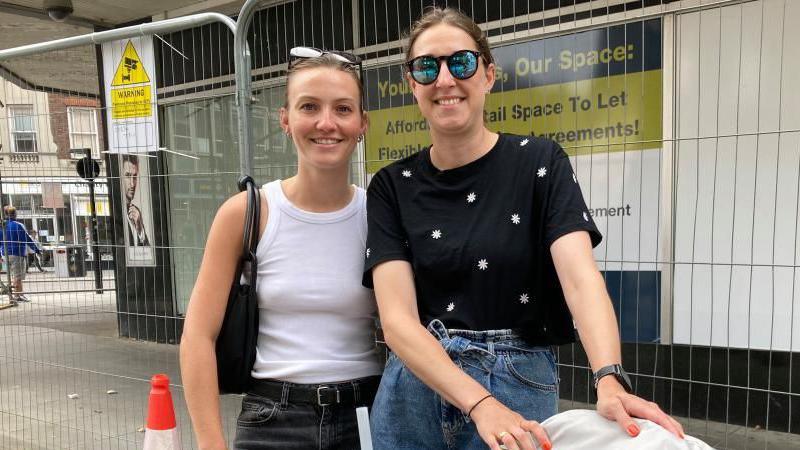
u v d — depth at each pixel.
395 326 1.36
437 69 1.40
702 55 3.78
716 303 3.86
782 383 3.65
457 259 1.38
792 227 3.63
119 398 4.61
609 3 3.93
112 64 3.52
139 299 4.61
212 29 5.56
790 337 3.60
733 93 3.73
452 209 1.43
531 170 1.40
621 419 1.04
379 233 1.50
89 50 6.89
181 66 5.77
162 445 1.97
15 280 4.41
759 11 3.60
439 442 1.44
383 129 4.53
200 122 5.71
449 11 1.46
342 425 1.66
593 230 1.33
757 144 3.68
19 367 5.30
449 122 1.39
